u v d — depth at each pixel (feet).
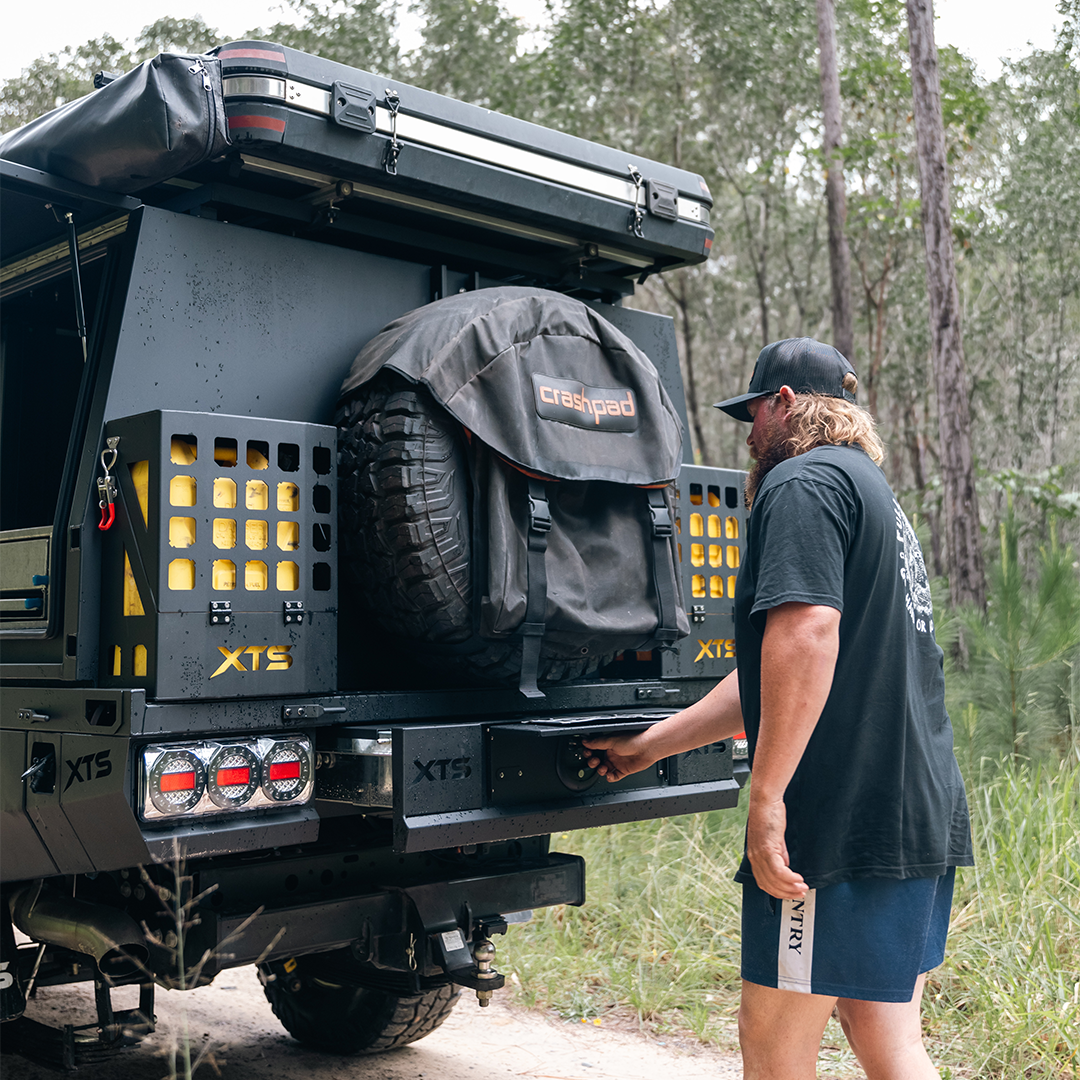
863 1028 6.90
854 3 49.11
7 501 12.92
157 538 8.05
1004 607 18.02
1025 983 11.37
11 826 9.24
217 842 8.08
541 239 11.80
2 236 11.26
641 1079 11.22
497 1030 12.80
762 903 6.72
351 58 41.34
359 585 9.52
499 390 9.32
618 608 9.91
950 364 29.71
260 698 8.44
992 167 53.62
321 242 11.34
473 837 8.72
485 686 9.95
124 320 9.11
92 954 8.92
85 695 8.27
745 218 54.13
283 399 10.02
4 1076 11.32
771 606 6.46
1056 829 13.92
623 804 9.80
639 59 47.70
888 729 6.68
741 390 60.39
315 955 11.75
